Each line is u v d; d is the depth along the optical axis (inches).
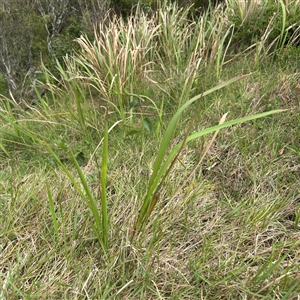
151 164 58.9
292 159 55.4
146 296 38.7
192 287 38.2
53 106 103.3
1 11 277.4
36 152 74.5
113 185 55.1
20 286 39.5
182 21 109.9
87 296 36.6
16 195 51.4
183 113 74.4
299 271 38.2
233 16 102.6
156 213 48.3
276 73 79.8
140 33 100.0
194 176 53.4
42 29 279.3
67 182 56.8
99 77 90.7
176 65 96.4
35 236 46.6
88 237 45.7
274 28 93.5
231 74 87.5
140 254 42.1
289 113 63.7
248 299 37.2
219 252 42.1
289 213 47.9
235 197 52.9
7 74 279.4
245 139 56.9
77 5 258.1
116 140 70.9
